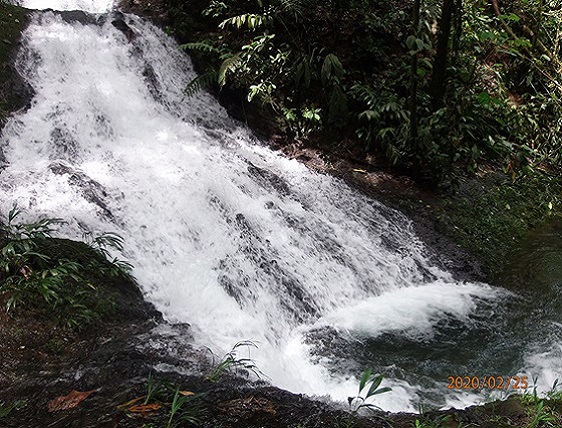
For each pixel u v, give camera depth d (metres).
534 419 3.12
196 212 5.36
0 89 5.78
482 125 7.78
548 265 6.17
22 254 4.02
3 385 3.23
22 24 6.41
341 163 7.35
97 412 2.94
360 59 8.05
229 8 7.95
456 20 7.79
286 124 7.55
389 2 8.65
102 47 6.77
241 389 3.24
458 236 6.52
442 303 5.43
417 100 7.52
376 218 6.46
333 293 5.36
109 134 6.16
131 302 4.20
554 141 8.70
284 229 5.75
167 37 7.53
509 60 9.22
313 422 3.00
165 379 3.25
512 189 7.53
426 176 7.14
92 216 4.87
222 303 4.69
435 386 4.23
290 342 4.73
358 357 4.55
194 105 7.13
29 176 5.11
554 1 9.37
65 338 3.64
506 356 4.66
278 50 7.60
